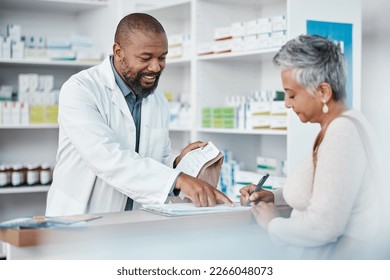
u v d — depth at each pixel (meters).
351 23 3.25
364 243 1.51
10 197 4.68
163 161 2.65
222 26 4.04
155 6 4.33
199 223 1.68
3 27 4.64
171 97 4.57
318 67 1.50
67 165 2.47
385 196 1.49
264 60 4.04
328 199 1.45
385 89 3.33
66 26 4.88
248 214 1.74
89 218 1.67
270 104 3.39
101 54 4.61
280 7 3.94
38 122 4.32
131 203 2.54
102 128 2.24
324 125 1.54
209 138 4.01
